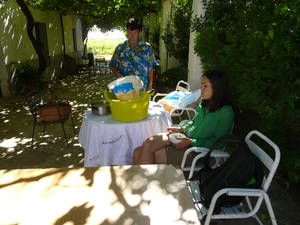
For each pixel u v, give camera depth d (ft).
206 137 7.84
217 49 11.59
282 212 8.46
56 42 38.68
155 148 8.31
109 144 8.63
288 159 8.21
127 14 34.27
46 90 28.09
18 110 20.52
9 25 25.80
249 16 10.18
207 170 6.58
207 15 14.39
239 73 9.82
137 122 8.77
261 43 8.70
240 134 13.01
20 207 3.87
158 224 3.52
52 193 4.21
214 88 7.37
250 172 5.60
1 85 25.05
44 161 12.21
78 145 14.01
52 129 16.35
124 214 3.71
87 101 24.20
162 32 30.60
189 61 17.46
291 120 8.14
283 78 8.16
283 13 8.95
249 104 9.49
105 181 4.57
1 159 12.37
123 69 11.73
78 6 33.09
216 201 5.80
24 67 27.89
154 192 4.25
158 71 27.35
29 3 28.60
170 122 10.86
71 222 3.55
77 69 46.32
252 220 8.04
